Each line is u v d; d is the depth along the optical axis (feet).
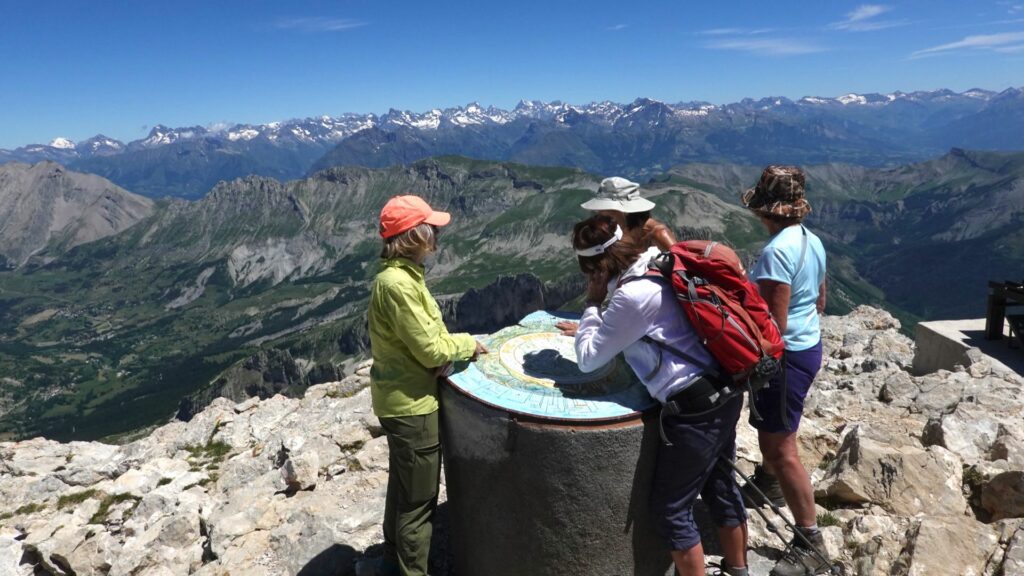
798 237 8.20
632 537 7.45
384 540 9.88
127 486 14.53
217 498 13.38
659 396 6.94
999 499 9.47
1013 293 16.39
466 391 7.49
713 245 6.95
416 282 7.43
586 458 6.89
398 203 7.38
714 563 8.68
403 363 7.63
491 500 7.55
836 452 11.84
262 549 10.50
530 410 7.02
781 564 8.42
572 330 9.53
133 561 11.09
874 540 8.98
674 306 6.87
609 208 8.64
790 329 8.27
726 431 7.07
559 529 7.21
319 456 13.44
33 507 14.80
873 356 19.77
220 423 18.02
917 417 13.52
